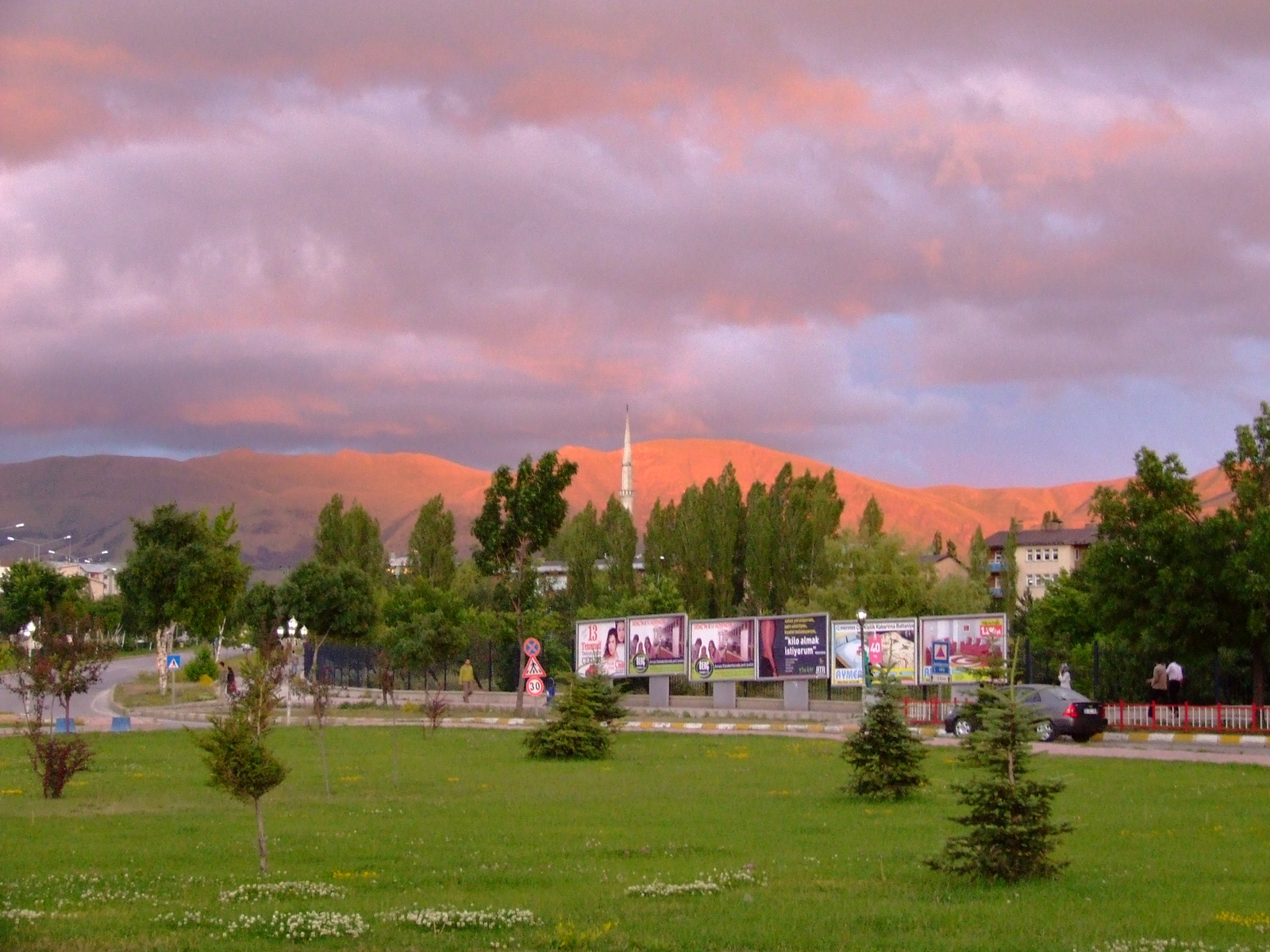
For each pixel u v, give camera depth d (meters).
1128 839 20.44
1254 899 15.54
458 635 68.81
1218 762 33.22
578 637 60.56
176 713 60.75
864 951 12.91
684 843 20.75
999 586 113.62
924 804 26.03
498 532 60.31
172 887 17.06
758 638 54.84
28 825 23.62
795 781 30.53
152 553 75.62
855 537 80.94
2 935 13.77
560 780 31.50
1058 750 36.84
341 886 17.00
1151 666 49.78
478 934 13.95
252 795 18.62
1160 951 12.66
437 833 22.12
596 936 13.58
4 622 103.12
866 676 50.31
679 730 47.75
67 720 45.62
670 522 94.62
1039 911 14.80
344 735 47.44
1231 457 46.97
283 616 76.56
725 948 13.18
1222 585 43.38
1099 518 46.66
